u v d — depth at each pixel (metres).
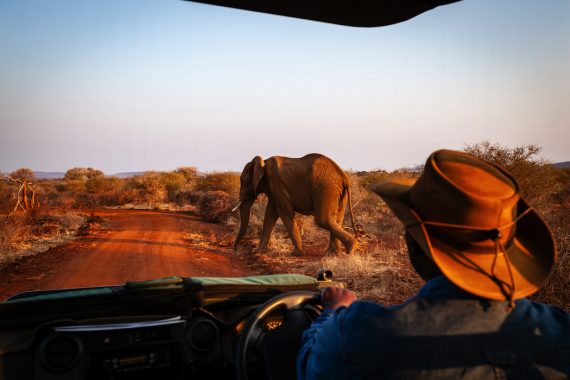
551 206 13.80
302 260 12.24
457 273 1.49
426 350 1.42
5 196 38.94
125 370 2.18
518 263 1.57
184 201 39.00
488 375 1.41
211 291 2.55
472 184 1.52
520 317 1.50
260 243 14.09
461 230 1.51
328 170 12.78
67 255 13.26
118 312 2.41
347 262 10.38
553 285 6.38
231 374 2.44
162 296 2.44
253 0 1.59
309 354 1.66
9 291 8.78
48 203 35.84
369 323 1.47
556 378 1.44
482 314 1.48
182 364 2.32
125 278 10.05
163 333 2.29
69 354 2.11
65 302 2.33
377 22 1.78
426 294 1.56
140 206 39.00
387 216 18.02
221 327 2.47
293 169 13.11
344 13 1.70
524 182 13.32
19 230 15.73
